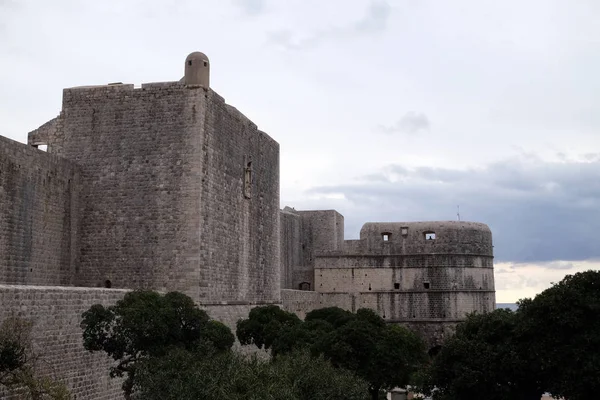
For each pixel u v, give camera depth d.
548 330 28.86
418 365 40.25
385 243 81.19
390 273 80.50
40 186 34.41
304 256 87.00
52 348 23.81
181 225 37.06
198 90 38.06
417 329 78.88
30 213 33.44
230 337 27.75
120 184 38.06
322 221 87.38
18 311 22.06
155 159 37.88
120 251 37.47
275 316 38.88
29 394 19.81
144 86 38.62
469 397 30.50
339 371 26.17
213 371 20.67
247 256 44.84
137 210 37.66
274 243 51.31
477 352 30.20
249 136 46.22
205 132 38.25
